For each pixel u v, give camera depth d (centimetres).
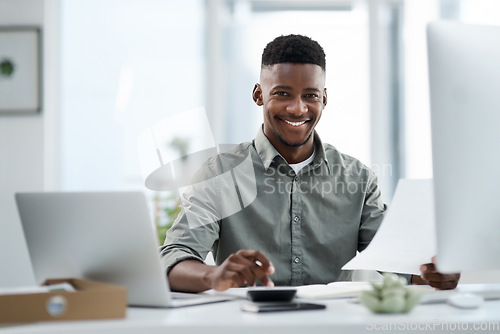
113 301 92
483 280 259
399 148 339
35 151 339
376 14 337
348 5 341
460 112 100
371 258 138
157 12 346
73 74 346
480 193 100
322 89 177
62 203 108
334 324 87
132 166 344
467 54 100
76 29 346
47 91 340
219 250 175
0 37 340
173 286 134
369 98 337
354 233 176
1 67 339
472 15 337
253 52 345
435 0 339
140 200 102
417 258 132
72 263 113
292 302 103
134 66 346
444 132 100
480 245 100
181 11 346
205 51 346
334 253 175
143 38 346
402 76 341
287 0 343
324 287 124
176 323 87
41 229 112
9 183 339
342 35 341
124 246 106
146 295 107
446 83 100
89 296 92
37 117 340
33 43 340
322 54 178
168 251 150
